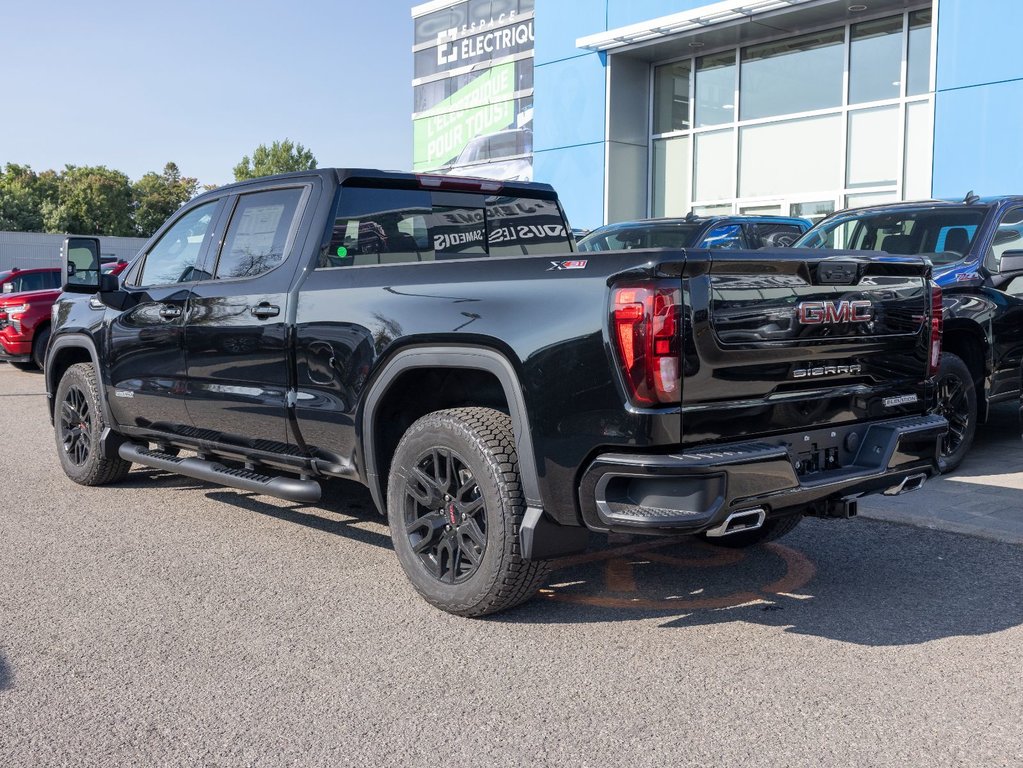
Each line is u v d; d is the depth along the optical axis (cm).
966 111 1311
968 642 355
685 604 402
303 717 297
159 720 295
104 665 338
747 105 1700
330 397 426
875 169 1520
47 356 646
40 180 9294
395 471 400
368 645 357
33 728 290
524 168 2200
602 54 1786
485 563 368
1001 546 481
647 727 289
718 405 329
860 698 308
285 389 449
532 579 369
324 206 452
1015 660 338
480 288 366
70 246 540
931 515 530
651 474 316
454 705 305
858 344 370
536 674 330
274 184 484
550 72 1884
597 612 393
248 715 299
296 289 443
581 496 334
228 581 433
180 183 10356
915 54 1452
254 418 470
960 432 646
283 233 468
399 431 429
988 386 670
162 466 543
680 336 316
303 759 271
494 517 363
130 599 408
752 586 425
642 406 317
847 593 413
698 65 1770
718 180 1759
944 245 701
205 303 495
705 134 1772
